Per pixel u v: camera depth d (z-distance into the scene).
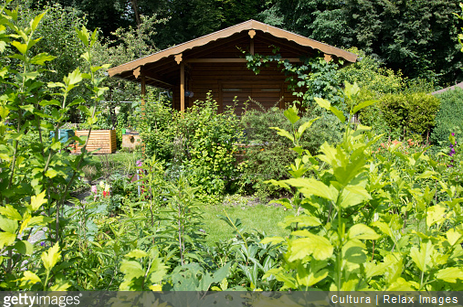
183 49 8.23
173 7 26.92
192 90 11.60
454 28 26.17
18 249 1.03
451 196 1.47
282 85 11.40
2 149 1.29
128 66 8.37
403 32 26.48
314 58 8.44
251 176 7.00
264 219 5.54
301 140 6.76
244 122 7.31
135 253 0.99
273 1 29.95
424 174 1.55
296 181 0.82
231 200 6.86
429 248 1.03
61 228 1.46
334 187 0.88
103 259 1.78
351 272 0.85
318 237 0.77
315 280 0.84
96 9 24.88
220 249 1.91
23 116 1.39
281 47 9.45
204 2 26.31
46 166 1.35
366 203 1.23
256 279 1.39
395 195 1.51
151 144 7.10
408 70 29.19
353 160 0.78
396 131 10.38
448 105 12.95
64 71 11.92
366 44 26.98
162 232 1.82
